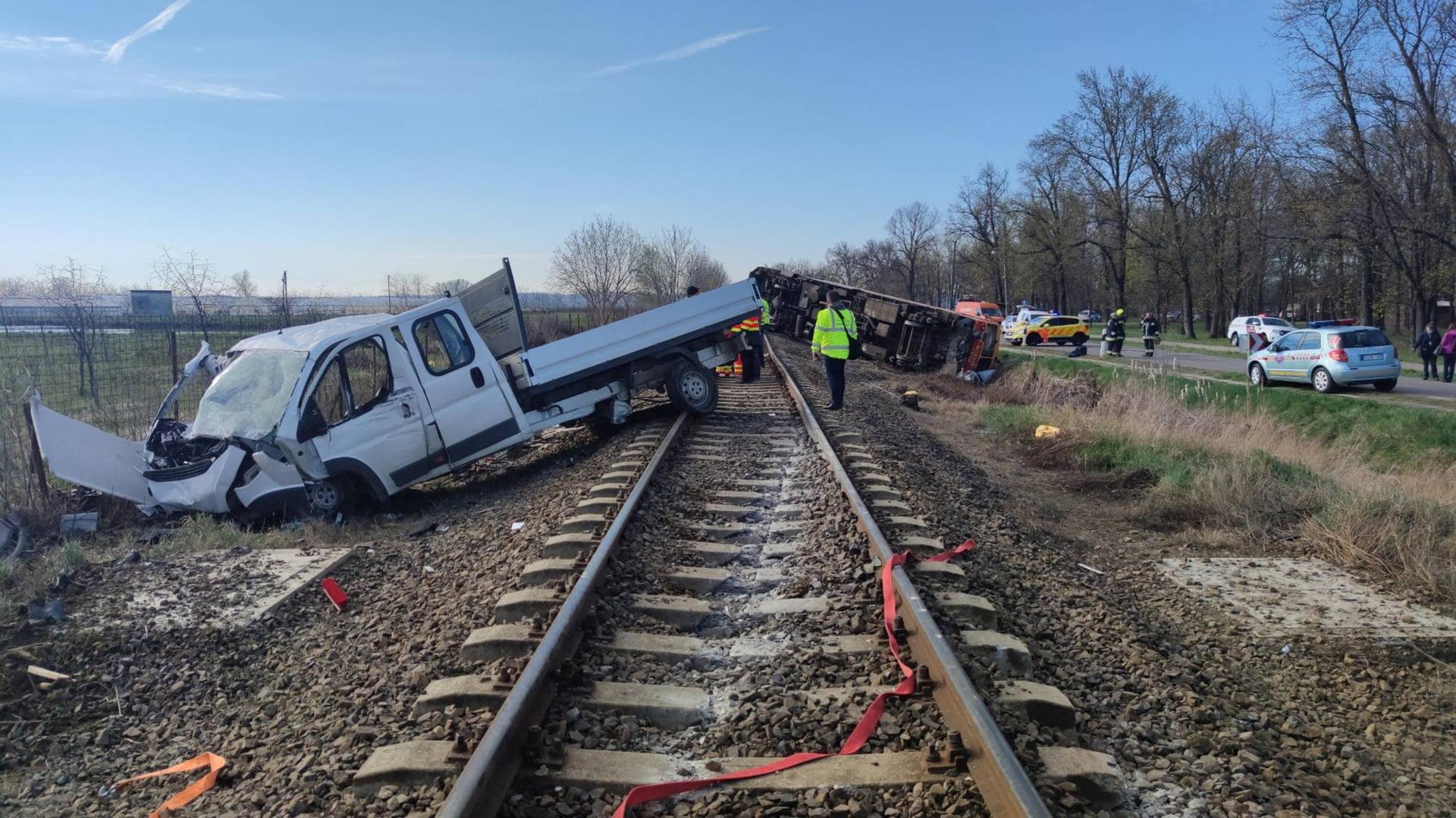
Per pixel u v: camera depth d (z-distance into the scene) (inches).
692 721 166.9
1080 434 540.1
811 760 147.9
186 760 172.9
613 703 167.8
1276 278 2549.2
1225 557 313.6
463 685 171.6
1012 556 275.7
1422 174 1460.4
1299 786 148.9
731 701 173.5
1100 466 487.5
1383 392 898.7
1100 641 207.0
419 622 223.9
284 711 186.9
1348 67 1428.4
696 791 141.1
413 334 398.9
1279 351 962.7
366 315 425.7
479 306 495.5
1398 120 1418.6
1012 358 1334.9
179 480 366.9
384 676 190.1
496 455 518.9
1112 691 179.6
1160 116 2346.2
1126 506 400.8
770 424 507.2
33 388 388.2
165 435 408.2
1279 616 248.1
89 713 199.6
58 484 411.2
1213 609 255.3
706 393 514.3
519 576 237.9
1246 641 228.2
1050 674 183.6
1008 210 2829.7
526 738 149.1
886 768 143.7
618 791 141.6
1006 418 656.4
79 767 175.2
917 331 1045.8
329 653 216.2
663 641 197.3
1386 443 681.6
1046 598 239.3
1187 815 136.8
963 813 130.0
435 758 146.7
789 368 815.7
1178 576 288.5
